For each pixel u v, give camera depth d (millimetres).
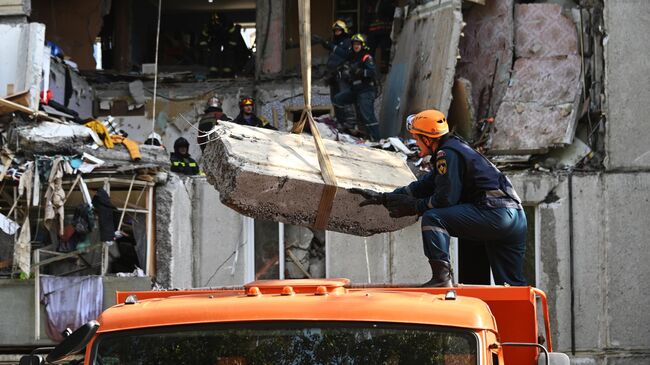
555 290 18750
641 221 19016
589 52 20188
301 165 8359
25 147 17500
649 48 19844
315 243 18500
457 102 20312
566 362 6531
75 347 5992
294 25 24250
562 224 18859
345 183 8406
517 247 8336
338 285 6723
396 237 18328
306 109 8891
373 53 22922
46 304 16797
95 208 16781
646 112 19672
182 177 18578
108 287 16922
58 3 24656
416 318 6012
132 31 26188
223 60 24781
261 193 8125
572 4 20578
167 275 17703
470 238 8180
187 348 6098
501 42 20484
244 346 6062
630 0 19922
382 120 21938
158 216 17828
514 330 7398
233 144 8211
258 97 23469
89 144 17594
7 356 16906
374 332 6012
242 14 30141
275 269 18375
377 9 22984
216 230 18391
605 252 18875
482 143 20109
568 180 18953
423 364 5938
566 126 19750
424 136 8289
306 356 6012
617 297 18812
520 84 20219
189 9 29344
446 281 7809
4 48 18953
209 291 7395
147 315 6191
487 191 8039
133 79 23750
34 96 18516
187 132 23609
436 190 8055
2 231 17391
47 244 17453
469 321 5980
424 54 20625
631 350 18703
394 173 9289
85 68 24516
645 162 19406
